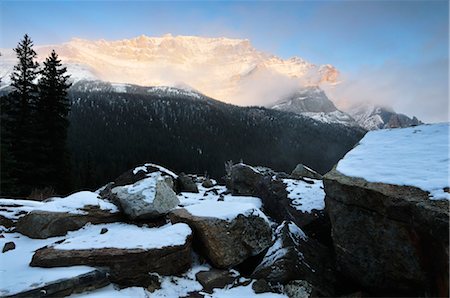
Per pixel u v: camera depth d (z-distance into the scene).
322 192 11.70
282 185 12.86
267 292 7.60
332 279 8.06
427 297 6.07
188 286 7.72
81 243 7.84
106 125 126.50
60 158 31.00
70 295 6.47
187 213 9.66
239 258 8.73
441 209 5.65
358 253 7.35
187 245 8.38
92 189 51.62
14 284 6.31
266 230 9.41
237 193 15.80
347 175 7.96
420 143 8.67
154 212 10.41
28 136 28.91
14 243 9.13
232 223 8.91
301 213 10.85
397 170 7.38
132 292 6.97
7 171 24.75
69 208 10.35
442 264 5.58
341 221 7.81
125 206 10.62
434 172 6.76
